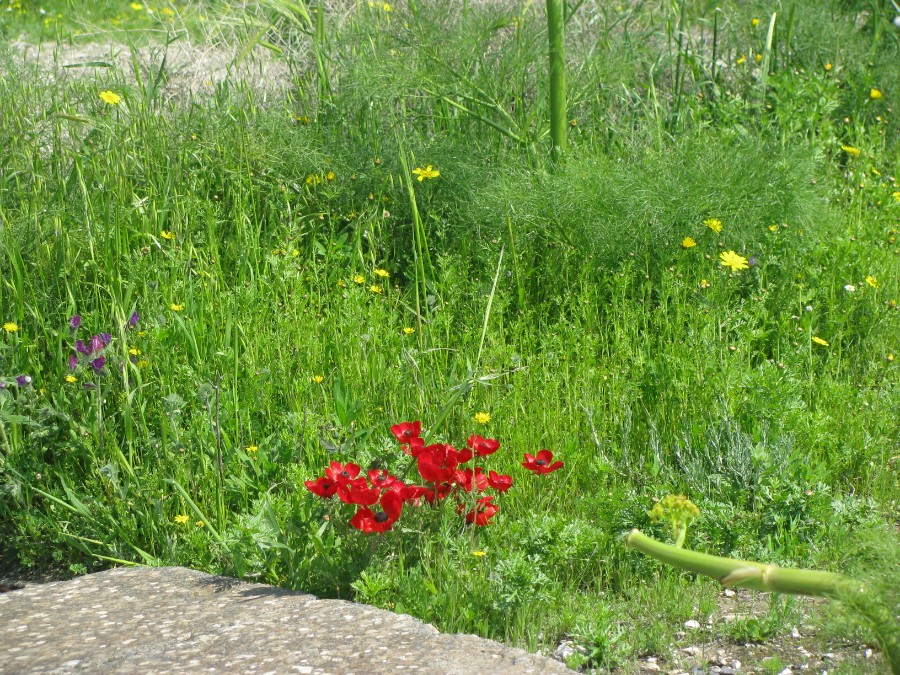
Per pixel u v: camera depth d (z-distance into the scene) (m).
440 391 4.09
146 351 4.03
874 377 4.66
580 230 5.23
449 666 2.36
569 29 7.05
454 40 6.05
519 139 5.90
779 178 5.27
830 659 2.78
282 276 4.58
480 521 3.22
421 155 5.66
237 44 6.93
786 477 3.55
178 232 4.78
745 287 5.15
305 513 3.18
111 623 2.62
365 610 2.70
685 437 3.79
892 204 6.05
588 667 2.81
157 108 5.70
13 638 2.54
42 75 5.56
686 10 7.91
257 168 5.54
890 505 3.76
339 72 6.48
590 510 3.53
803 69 7.12
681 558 1.85
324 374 4.23
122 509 3.43
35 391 3.85
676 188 5.19
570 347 4.47
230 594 2.82
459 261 5.08
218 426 3.39
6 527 3.71
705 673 2.77
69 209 4.67
